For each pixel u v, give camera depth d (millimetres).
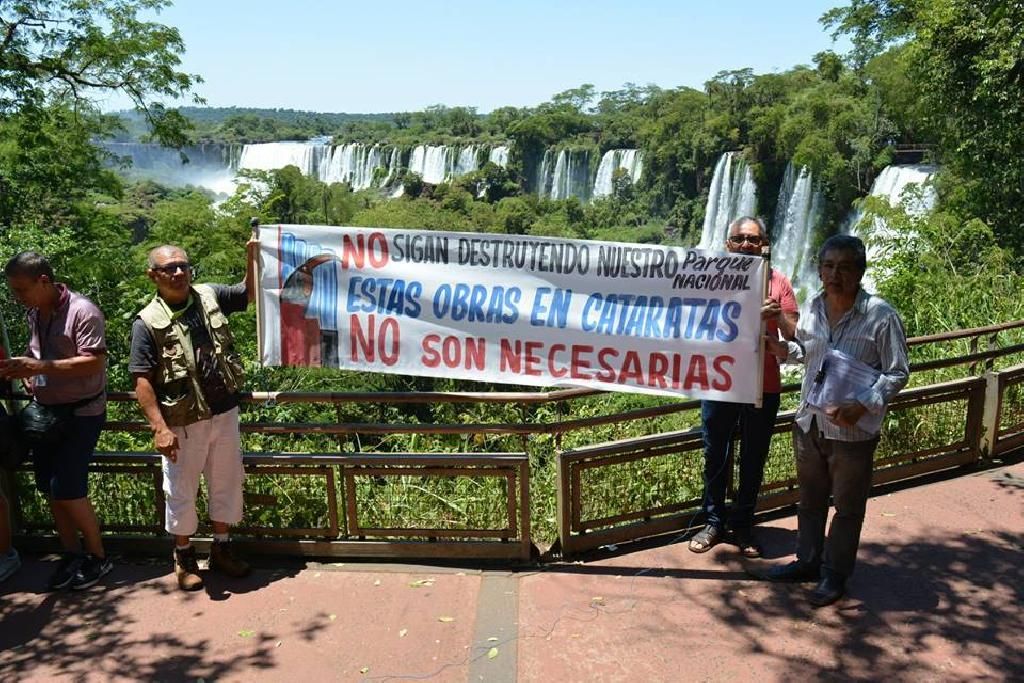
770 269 3518
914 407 4332
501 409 5617
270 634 3057
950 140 19156
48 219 17219
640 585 3373
